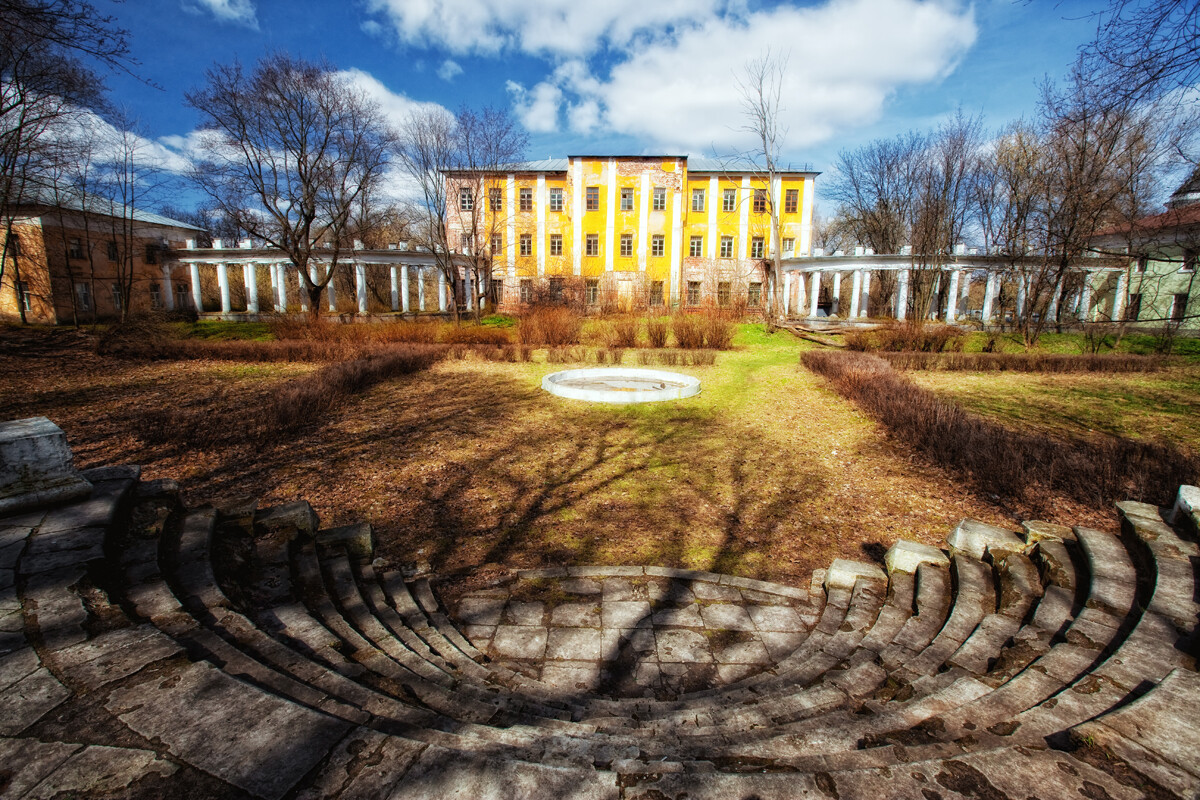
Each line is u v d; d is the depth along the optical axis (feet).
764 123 84.99
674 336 69.31
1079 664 7.82
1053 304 77.10
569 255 120.26
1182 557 10.14
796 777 4.94
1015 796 4.86
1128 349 62.18
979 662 9.01
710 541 17.43
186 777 4.58
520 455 25.44
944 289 108.68
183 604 8.43
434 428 29.53
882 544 17.30
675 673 11.15
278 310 97.60
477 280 95.50
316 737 5.08
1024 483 20.20
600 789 4.68
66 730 5.09
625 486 21.90
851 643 11.37
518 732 6.47
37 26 24.59
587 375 46.47
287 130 80.59
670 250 119.75
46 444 10.05
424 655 10.36
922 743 6.13
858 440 28.35
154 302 108.17
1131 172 51.44
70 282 90.79
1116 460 20.86
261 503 19.08
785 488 21.86
